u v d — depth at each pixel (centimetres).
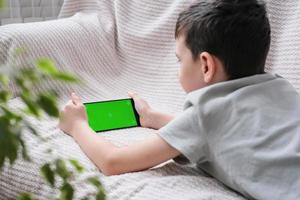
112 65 146
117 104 115
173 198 75
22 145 34
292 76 105
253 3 93
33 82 33
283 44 110
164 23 135
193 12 93
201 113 81
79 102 105
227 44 87
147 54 140
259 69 91
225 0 91
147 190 78
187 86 93
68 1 162
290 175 75
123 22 146
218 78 88
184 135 82
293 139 78
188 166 92
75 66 138
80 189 74
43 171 40
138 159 85
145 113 114
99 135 99
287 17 113
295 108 83
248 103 81
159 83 135
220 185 84
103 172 87
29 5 174
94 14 155
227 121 80
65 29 139
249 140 77
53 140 98
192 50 90
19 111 37
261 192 74
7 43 125
